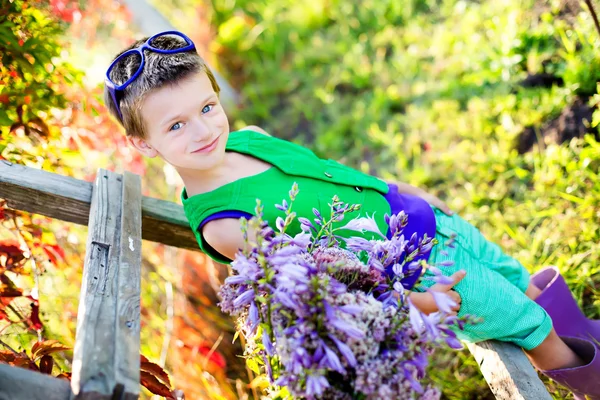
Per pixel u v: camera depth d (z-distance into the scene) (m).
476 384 2.20
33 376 1.26
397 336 1.32
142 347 2.33
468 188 2.79
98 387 1.23
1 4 2.07
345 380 1.32
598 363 1.77
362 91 3.66
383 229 1.80
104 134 2.59
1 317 1.97
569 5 2.94
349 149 3.38
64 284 2.32
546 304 1.96
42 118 2.25
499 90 3.03
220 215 1.66
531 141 2.82
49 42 2.21
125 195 1.99
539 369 1.89
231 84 4.01
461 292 1.76
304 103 3.73
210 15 4.31
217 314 2.53
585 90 2.69
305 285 1.26
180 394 1.75
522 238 2.52
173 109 1.57
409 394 1.26
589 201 2.41
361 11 4.02
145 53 1.62
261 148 1.81
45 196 1.93
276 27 4.20
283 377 1.29
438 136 3.14
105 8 3.26
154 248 2.64
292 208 1.71
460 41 3.41
